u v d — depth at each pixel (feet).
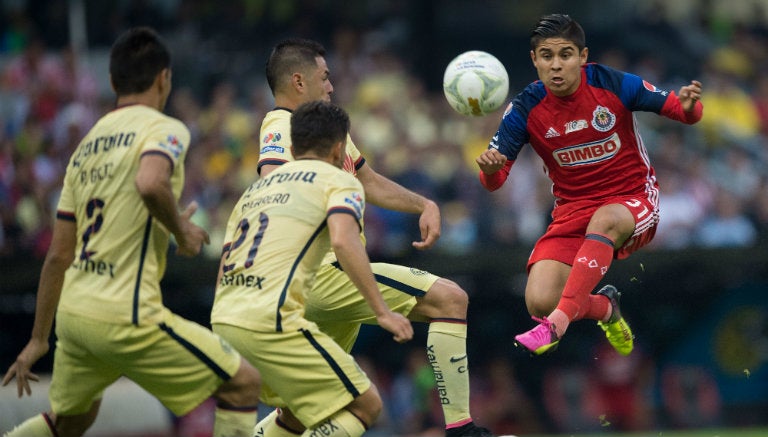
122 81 60.13
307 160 63.57
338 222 59.93
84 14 194.29
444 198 166.61
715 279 168.76
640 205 71.56
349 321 71.61
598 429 167.94
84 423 64.75
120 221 57.67
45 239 144.77
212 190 158.61
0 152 152.87
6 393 111.04
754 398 175.11
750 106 207.92
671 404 171.94
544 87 72.33
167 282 146.61
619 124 71.20
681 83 212.02
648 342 173.99
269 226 61.87
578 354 171.83
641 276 163.94
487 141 183.11
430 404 158.92
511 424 164.96
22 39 184.75
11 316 149.89
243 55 199.62
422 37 215.51
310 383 60.95
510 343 171.22
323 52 72.08
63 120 166.40
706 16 234.58
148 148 57.06
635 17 229.86
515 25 225.35
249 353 61.16
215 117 173.68
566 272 73.20
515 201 166.30
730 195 174.29
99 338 57.31
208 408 151.12
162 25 199.62
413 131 180.34
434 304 69.56
